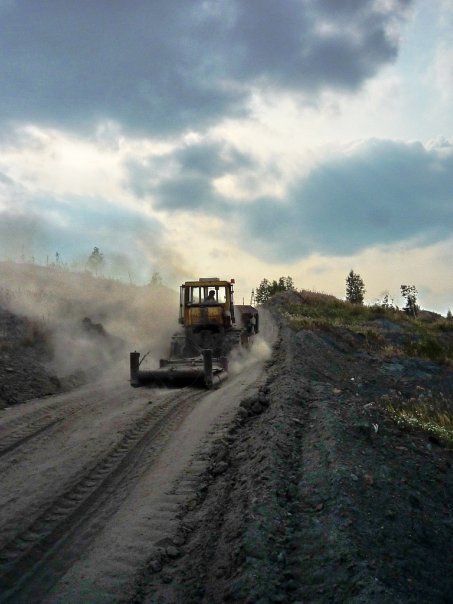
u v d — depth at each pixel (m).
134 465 6.83
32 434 8.23
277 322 25.75
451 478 6.78
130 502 5.70
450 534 5.11
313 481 5.66
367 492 5.43
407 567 4.23
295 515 5.02
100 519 5.32
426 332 26.84
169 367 12.75
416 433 8.81
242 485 5.81
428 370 19.66
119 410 9.64
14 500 5.74
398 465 6.66
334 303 33.62
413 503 5.54
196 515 5.32
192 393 11.30
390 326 27.56
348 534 4.48
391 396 14.91
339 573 3.97
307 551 4.36
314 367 15.53
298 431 7.62
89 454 7.17
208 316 15.52
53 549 4.73
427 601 3.80
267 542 4.46
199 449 7.21
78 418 9.18
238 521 4.89
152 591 4.11
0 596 4.04
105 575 4.31
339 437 7.02
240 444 7.32
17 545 4.78
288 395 9.63
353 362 19.34
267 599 3.73
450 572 4.39
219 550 4.55
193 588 4.10
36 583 4.22
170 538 4.86
